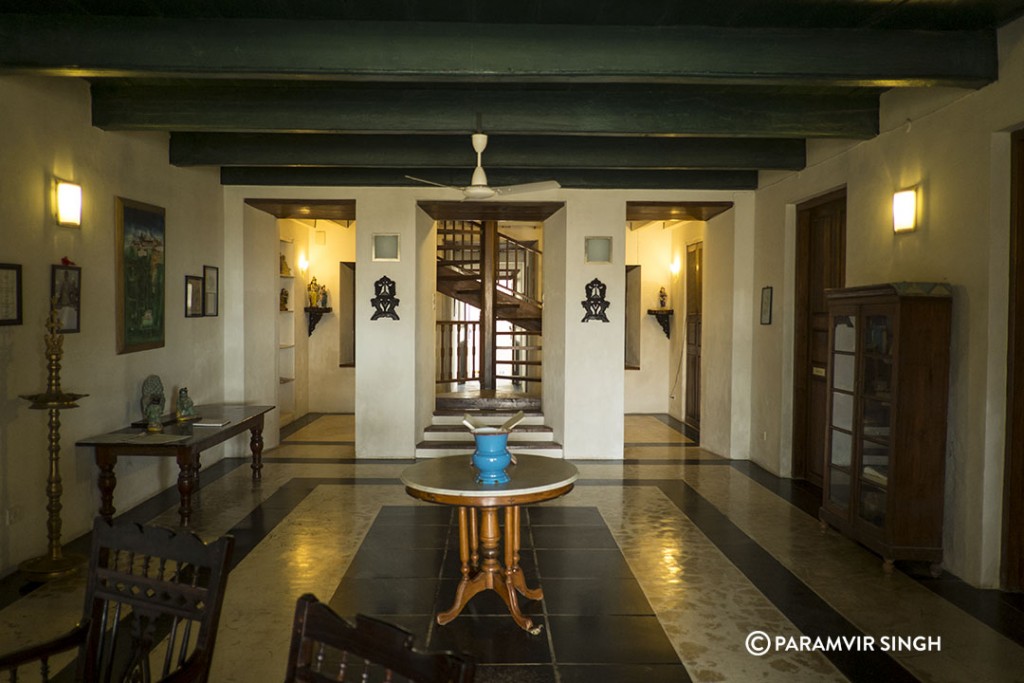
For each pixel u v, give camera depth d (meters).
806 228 6.43
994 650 3.17
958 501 4.04
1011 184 3.76
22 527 4.11
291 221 9.49
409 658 1.33
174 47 3.58
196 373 6.53
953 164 4.09
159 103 4.77
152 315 5.62
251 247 7.37
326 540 4.66
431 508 5.42
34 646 1.83
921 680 2.92
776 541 4.72
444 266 9.21
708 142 5.93
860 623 3.46
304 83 4.62
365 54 3.62
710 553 4.48
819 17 3.59
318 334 10.52
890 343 4.12
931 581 4.00
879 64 3.73
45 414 4.32
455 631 3.36
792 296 6.48
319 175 6.98
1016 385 3.75
